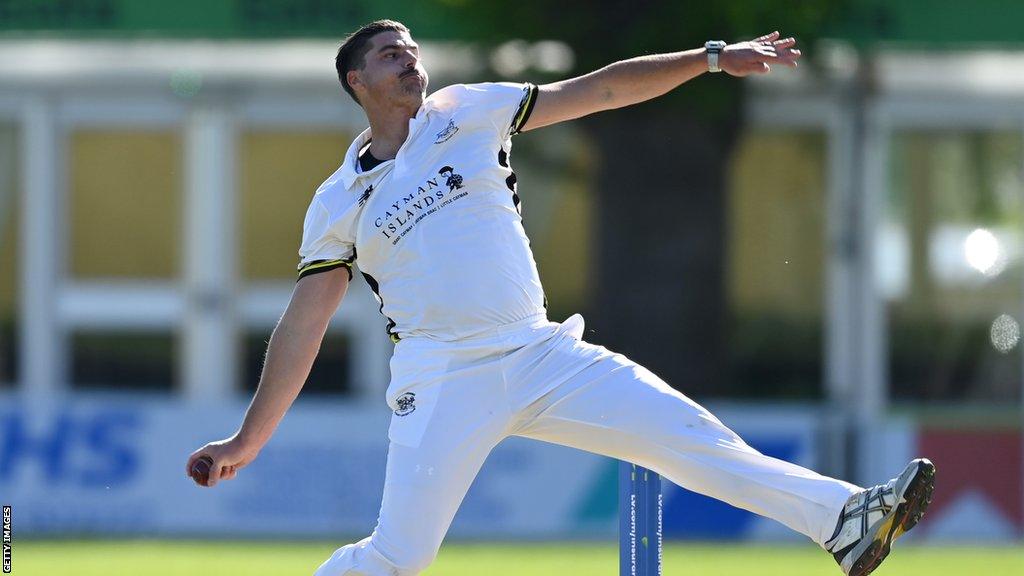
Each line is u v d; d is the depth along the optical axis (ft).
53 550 130.11
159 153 176.04
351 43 63.87
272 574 111.75
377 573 63.00
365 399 174.91
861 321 176.65
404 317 63.82
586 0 154.20
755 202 177.47
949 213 176.24
